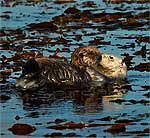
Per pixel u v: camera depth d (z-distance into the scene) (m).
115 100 31.61
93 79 35.62
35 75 34.25
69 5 82.06
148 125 26.92
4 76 37.47
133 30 58.47
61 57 42.50
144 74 38.12
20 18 69.00
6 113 29.31
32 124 27.31
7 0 89.50
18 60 42.97
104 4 82.06
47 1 87.62
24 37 55.44
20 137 25.52
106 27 60.75
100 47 48.12
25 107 30.41
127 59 42.47
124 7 78.25
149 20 65.00
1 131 26.33
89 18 67.50
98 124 27.05
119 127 26.20
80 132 26.03
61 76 34.59
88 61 36.41
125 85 35.31
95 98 32.22
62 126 26.69
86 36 55.09
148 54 44.69
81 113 29.12
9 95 32.84
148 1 84.38
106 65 36.56
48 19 68.00
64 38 54.03
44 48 48.59
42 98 32.16
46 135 25.70
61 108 30.14
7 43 51.31
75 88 34.19
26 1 87.88
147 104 30.75
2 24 64.19
